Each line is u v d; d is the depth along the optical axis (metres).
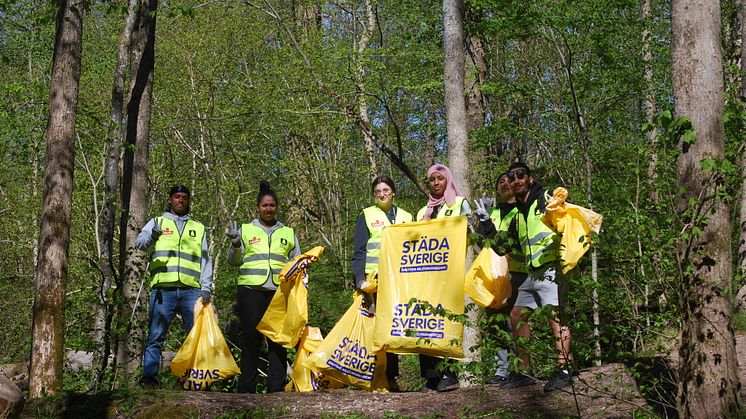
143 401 6.33
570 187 9.57
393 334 6.53
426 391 6.85
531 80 14.00
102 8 7.75
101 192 14.41
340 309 12.40
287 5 18.86
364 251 7.02
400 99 17.47
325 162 16.17
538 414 5.56
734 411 4.60
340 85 15.12
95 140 14.25
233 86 16.83
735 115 4.84
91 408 6.18
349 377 7.02
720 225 4.66
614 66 11.56
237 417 6.03
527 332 6.11
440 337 6.38
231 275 13.77
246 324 7.32
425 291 6.48
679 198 4.82
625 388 5.70
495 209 6.45
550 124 12.91
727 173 4.50
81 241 13.86
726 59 15.66
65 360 9.23
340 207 18.08
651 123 4.43
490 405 5.95
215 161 16.42
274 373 7.32
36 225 17.02
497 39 14.71
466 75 13.62
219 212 15.98
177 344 10.18
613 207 5.92
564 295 5.75
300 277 7.23
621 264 5.24
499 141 14.35
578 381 6.07
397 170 21.17
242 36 16.69
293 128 15.95
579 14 10.75
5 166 16.53
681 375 4.76
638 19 11.89
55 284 6.86
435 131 17.58
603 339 5.20
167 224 7.53
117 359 8.69
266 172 17.94
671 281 4.90
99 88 15.79
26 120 12.37
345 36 19.52
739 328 9.36
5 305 15.44
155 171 15.90
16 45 16.00
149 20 10.77
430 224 6.55
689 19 4.83
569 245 5.29
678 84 4.86
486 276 6.24
